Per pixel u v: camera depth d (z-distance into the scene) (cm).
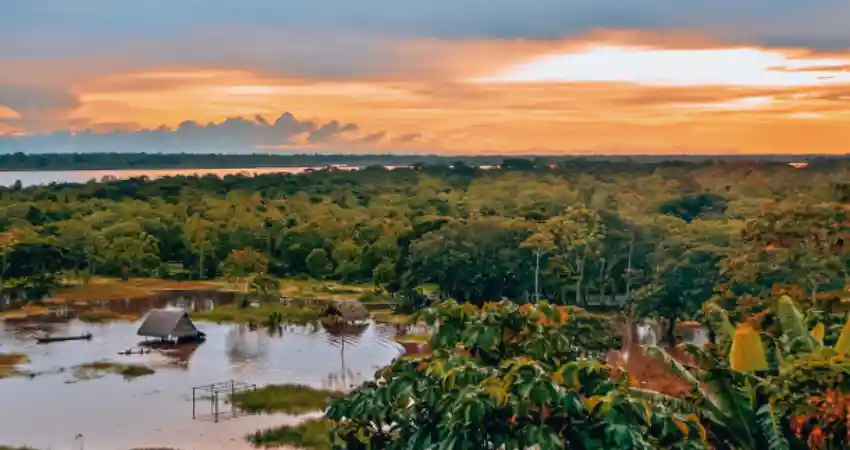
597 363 2367
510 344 2609
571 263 11444
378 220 15612
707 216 15675
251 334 9744
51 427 5850
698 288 8894
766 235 7131
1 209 16338
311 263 14275
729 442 2769
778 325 3400
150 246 14738
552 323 2738
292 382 7231
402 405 2383
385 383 2506
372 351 8694
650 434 2309
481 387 2178
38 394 6806
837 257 6875
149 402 6538
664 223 11988
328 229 15175
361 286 13662
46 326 10131
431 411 2381
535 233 11188
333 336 9581
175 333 9194
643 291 9238
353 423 2581
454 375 2314
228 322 10512
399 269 12431
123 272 14200
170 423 5947
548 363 2605
